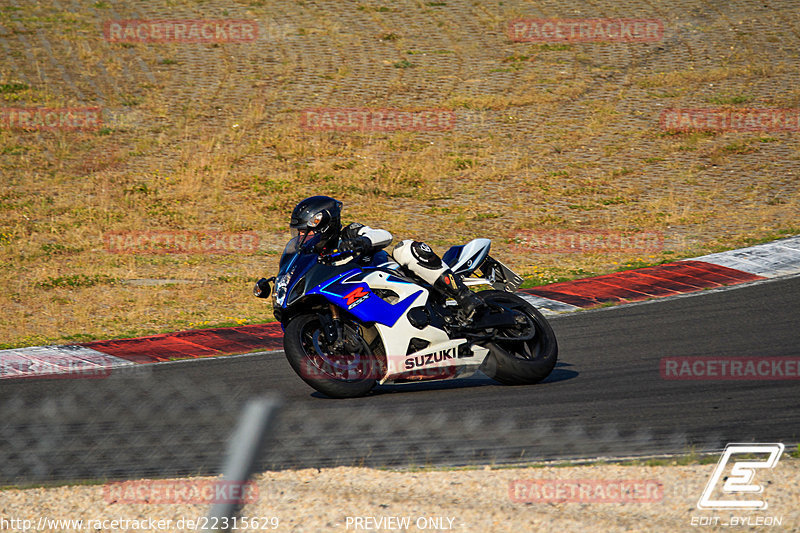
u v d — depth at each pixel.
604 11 107.88
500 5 110.19
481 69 89.44
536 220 55.62
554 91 82.94
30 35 95.75
